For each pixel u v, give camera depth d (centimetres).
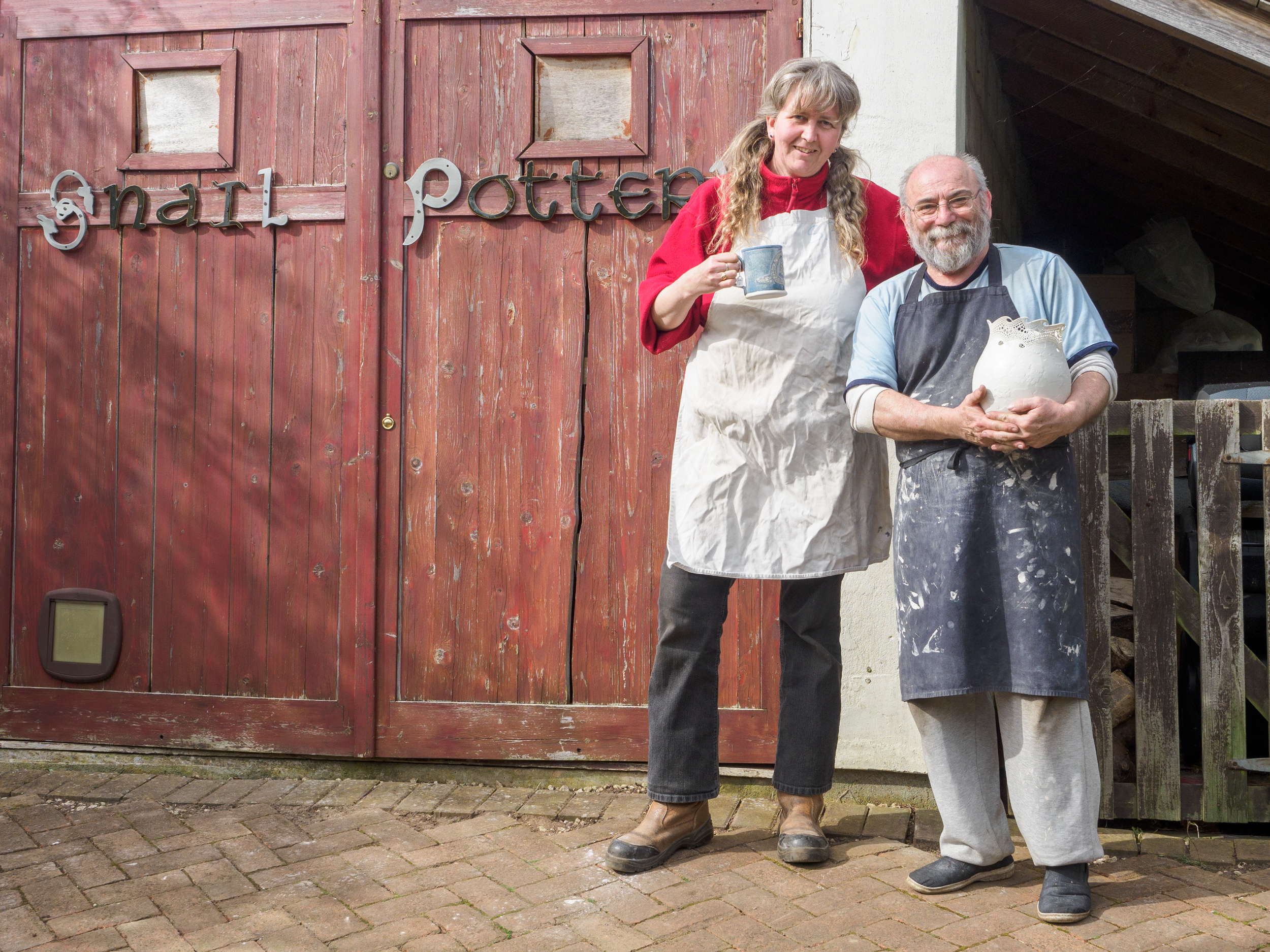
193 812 313
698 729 272
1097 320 240
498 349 335
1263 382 512
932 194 234
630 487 330
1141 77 432
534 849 282
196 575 351
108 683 356
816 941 225
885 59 308
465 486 337
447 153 335
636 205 326
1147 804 290
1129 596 330
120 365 354
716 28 322
